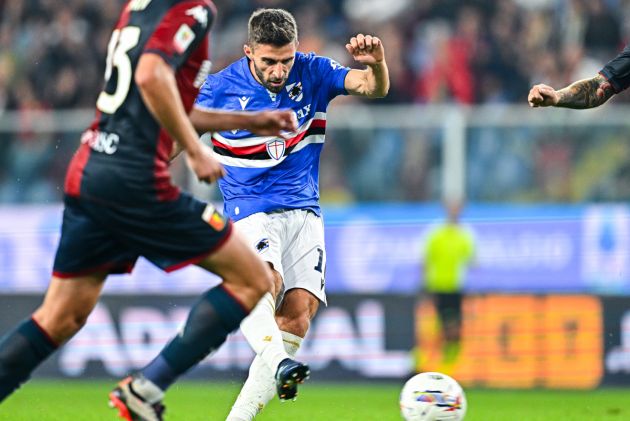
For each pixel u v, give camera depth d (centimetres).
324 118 2319
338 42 5338
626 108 4203
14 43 5197
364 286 4038
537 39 5203
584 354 3934
